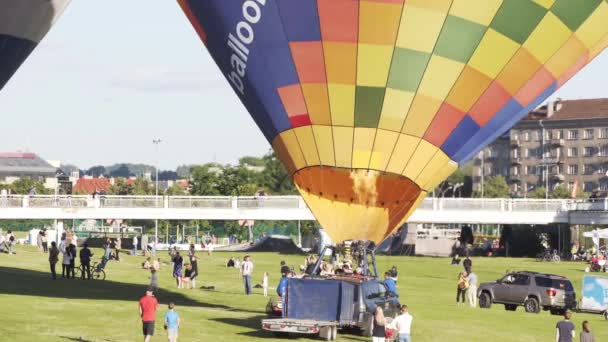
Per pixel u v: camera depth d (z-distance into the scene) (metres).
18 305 47.62
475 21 39.97
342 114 40.94
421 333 44.31
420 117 41.09
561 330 38.06
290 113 41.56
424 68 40.34
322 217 42.19
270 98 41.75
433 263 107.81
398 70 40.25
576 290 77.69
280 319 39.66
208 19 41.97
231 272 79.94
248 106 43.19
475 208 119.44
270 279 73.81
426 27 39.81
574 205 120.06
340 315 40.00
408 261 111.31
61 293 55.03
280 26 40.44
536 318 54.84
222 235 160.62
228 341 38.97
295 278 40.50
